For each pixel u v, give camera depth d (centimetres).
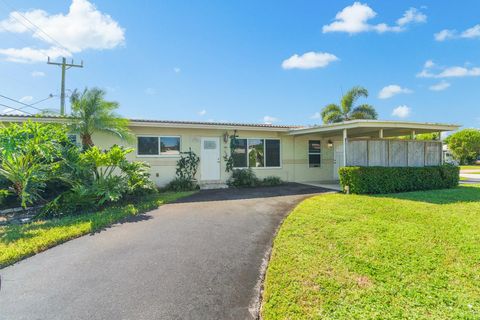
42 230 505
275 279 326
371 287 308
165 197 891
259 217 624
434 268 354
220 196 922
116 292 301
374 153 1034
